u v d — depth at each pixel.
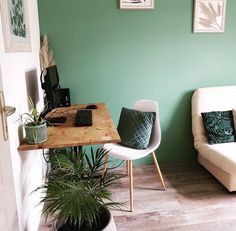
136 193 2.54
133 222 2.11
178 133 3.20
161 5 2.83
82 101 2.96
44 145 1.57
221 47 3.05
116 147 2.53
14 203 1.35
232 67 3.13
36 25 2.53
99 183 1.62
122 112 2.69
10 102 1.45
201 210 2.25
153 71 2.99
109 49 2.86
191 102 3.10
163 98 3.08
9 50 1.45
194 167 3.10
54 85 2.16
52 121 2.09
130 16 2.81
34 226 1.94
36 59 2.44
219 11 2.94
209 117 2.87
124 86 2.98
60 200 1.39
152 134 2.59
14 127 1.49
